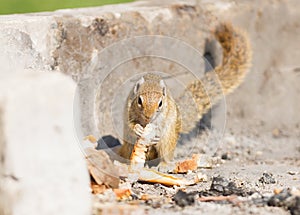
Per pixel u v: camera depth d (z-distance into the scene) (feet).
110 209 24.76
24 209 20.21
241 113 46.32
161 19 41.78
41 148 20.43
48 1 57.41
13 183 20.31
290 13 48.01
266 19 47.03
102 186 27.50
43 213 20.33
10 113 20.22
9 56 32.99
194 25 43.47
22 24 33.94
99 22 38.24
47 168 20.47
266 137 44.57
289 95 48.24
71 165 20.83
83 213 20.93
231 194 28.14
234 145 42.27
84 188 21.12
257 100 47.01
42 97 20.57
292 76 48.37
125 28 39.68
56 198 20.52
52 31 35.63
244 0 46.32
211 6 44.47
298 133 46.06
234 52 43.27
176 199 26.20
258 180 31.24
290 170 34.19
